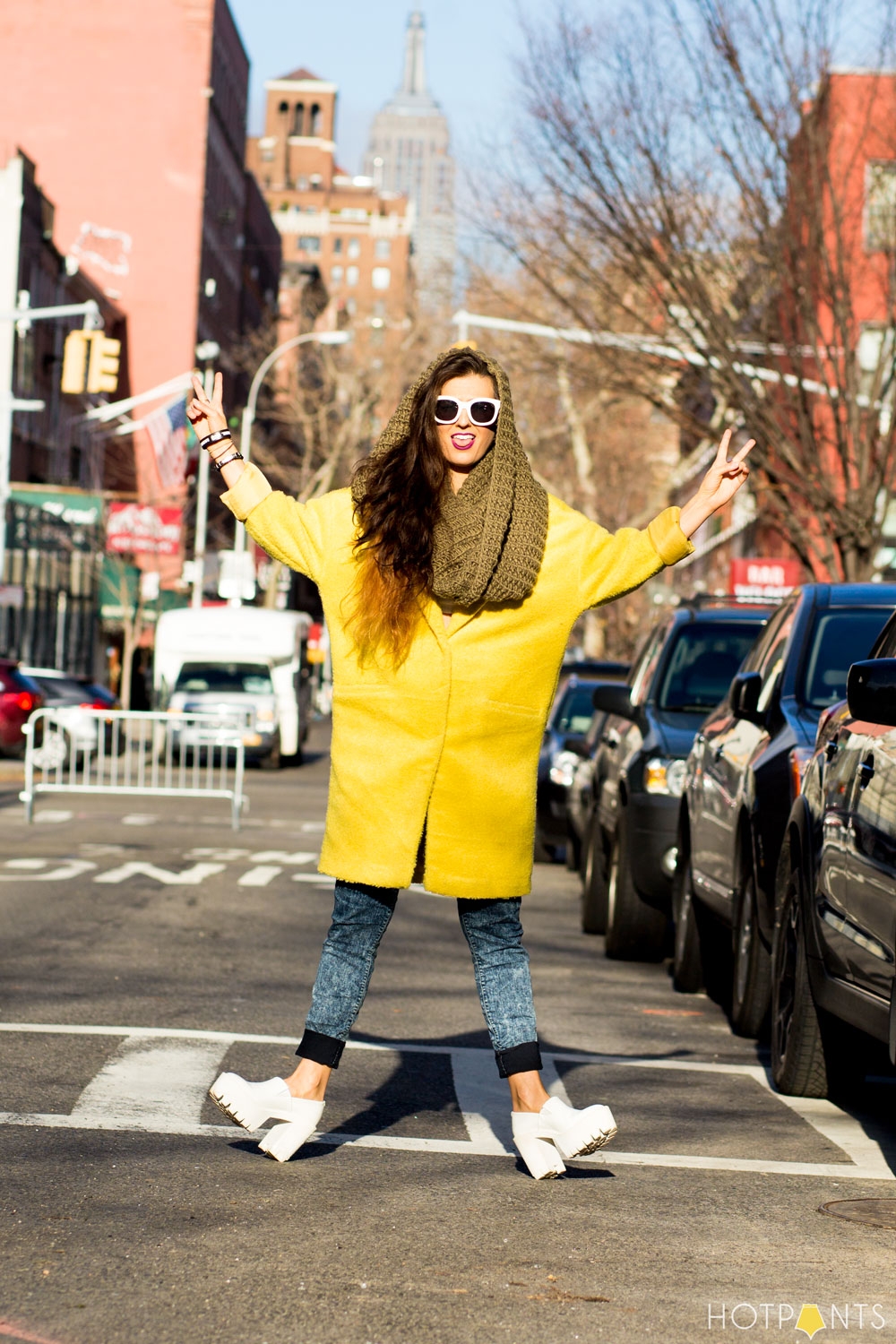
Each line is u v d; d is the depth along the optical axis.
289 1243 4.49
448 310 40.19
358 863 5.10
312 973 9.59
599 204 24.28
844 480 23.98
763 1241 4.69
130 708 51.12
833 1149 5.92
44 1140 5.56
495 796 5.08
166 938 10.83
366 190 173.75
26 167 57.50
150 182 79.44
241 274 95.38
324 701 73.62
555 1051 7.71
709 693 11.70
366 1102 6.36
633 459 51.91
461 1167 5.39
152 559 65.88
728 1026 8.76
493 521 4.93
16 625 50.81
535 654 5.06
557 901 15.02
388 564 4.97
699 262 24.06
